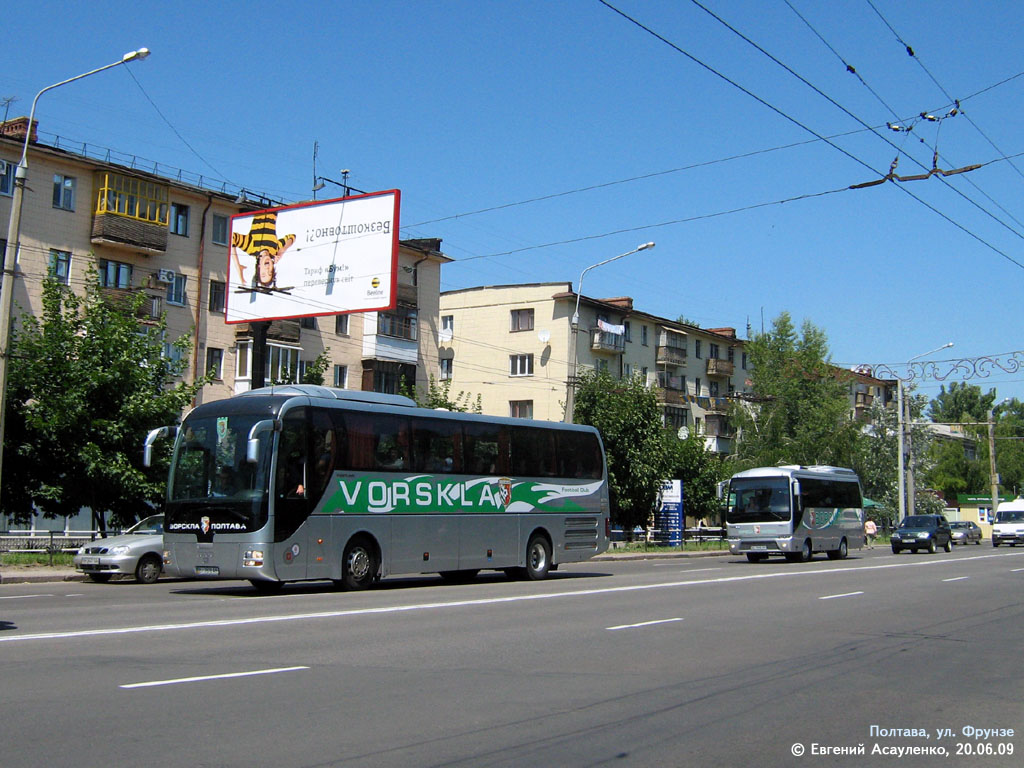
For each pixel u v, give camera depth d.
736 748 7.04
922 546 47.09
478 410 45.78
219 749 6.48
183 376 39.72
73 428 26.00
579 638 12.60
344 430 19.27
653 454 46.00
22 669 9.23
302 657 10.44
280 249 33.06
